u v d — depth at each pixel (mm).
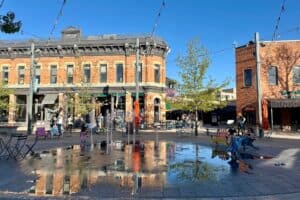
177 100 30609
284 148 17969
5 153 15172
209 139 24203
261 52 33625
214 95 29922
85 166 11625
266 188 8562
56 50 41406
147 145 19578
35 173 10336
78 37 41906
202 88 29812
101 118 35281
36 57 41906
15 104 41406
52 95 41188
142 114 39250
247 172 10680
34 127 33281
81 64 41000
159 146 18953
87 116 38938
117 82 40312
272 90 33344
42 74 41688
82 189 8352
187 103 29828
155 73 40375
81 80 39594
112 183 8977
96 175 10016
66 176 9867
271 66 33500
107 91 40156
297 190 8398
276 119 33531
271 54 33500
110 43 40031
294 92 32844
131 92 39844
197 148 17828
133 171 10672
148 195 7820
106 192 8070
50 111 40688
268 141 22891
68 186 8664
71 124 35281
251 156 14594
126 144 20297
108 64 40625
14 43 42219
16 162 12609
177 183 9008
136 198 7594
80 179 9461
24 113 42125
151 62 39875
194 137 26438
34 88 34781
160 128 37000
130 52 40156
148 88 39406
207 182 9164
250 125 34031
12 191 8164
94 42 40469
